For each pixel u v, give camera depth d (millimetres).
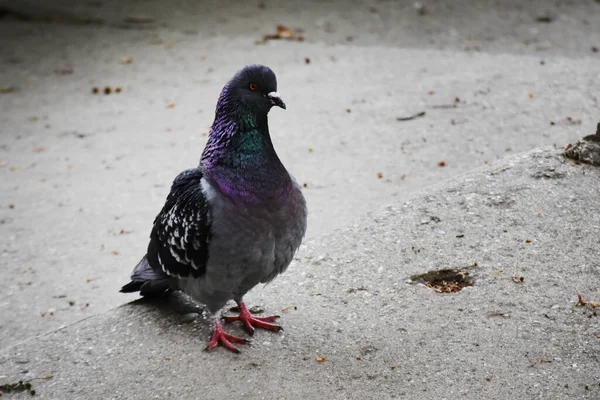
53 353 7609
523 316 7328
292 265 8727
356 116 14836
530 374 6613
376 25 21375
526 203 9086
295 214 7262
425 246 8656
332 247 8945
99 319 8125
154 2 24797
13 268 11562
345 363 7023
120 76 19031
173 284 7992
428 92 15398
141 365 7258
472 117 13828
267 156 7078
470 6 22656
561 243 8336
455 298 7738
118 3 24891
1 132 16500
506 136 12820
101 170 14430
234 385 6840
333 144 13836
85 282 11133
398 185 11984
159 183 13680
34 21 23594
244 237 7004
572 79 14828
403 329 7383
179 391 6828
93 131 16172
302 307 7969
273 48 19812
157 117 16469
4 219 12953
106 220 12695
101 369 7285
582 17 21125
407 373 6805
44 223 12766
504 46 19000
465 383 6602
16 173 14609
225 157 7105
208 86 17750
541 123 13039
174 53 20219
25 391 7133
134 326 7918
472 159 12273
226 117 7125
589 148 9680
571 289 7625
